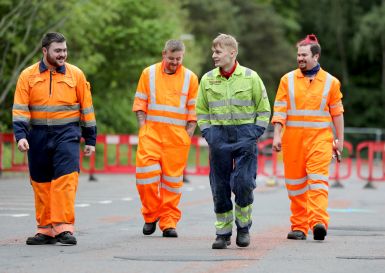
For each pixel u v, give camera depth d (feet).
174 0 296.51
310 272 53.93
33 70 66.69
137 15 244.83
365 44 434.30
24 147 65.46
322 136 72.84
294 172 73.36
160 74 75.51
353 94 451.12
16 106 66.33
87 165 232.94
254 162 65.10
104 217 90.99
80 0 204.33
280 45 407.85
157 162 74.54
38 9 198.29
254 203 113.60
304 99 73.10
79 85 67.26
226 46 64.49
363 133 375.04
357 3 449.48
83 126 67.97
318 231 70.54
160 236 73.92
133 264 56.34
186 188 144.05
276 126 73.36
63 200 66.13
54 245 66.39
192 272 53.26
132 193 129.08
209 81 65.16
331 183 170.81
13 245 66.39
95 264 56.29
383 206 111.14
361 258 60.29
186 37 275.59
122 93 254.06
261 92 64.85
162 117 75.25
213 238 72.54
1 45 201.57
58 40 66.13
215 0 379.96
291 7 471.21
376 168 272.72
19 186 141.38
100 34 235.20
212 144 64.80
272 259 59.47
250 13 404.36
